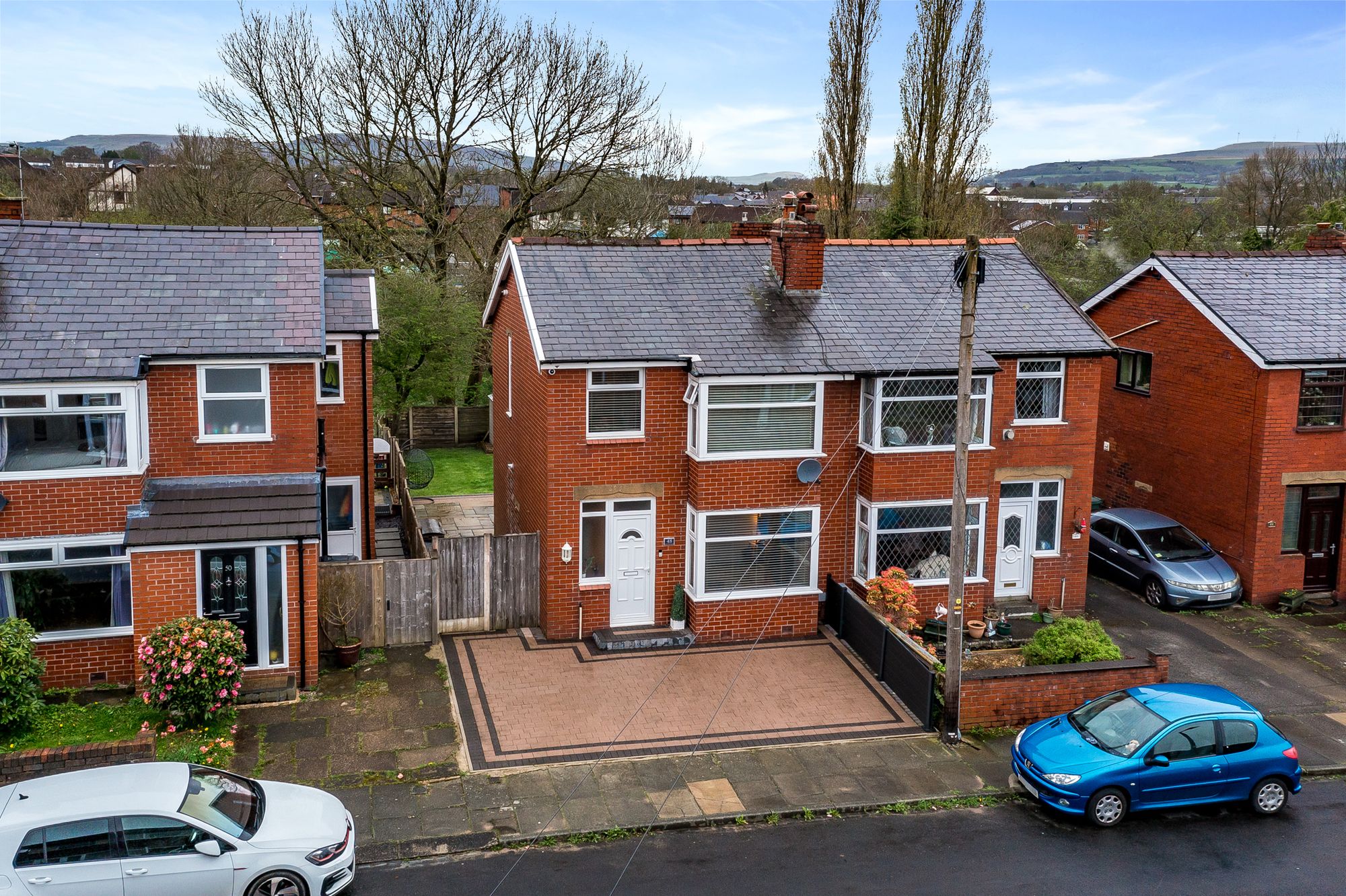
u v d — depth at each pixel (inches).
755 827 529.7
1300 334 883.4
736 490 753.0
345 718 622.2
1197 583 866.8
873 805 550.9
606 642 740.0
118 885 404.2
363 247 1461.6
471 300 1387.8
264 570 641.6
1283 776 561.3
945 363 760.3
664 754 597.0
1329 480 888.9
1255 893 482.0
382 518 1069.1
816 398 761.0
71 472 623.8
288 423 689.6
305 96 1427.2
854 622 753.6
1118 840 529.3
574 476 740.0
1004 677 639.8
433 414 1441.9
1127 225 2028.8
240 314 691.4
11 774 514.0
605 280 783.1
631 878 476.1
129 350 641.6
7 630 575.5
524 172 1546.5
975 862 501.4
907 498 770.8
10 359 614.5
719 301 786.2
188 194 1689.2
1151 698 580.1
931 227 1462.8
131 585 627.8
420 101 1432.1
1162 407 991.6
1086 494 836.6
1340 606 898.7
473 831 509.4
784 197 822.5
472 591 757.3
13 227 709.3
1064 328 824.9
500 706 647.8
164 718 599.5
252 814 442.6
